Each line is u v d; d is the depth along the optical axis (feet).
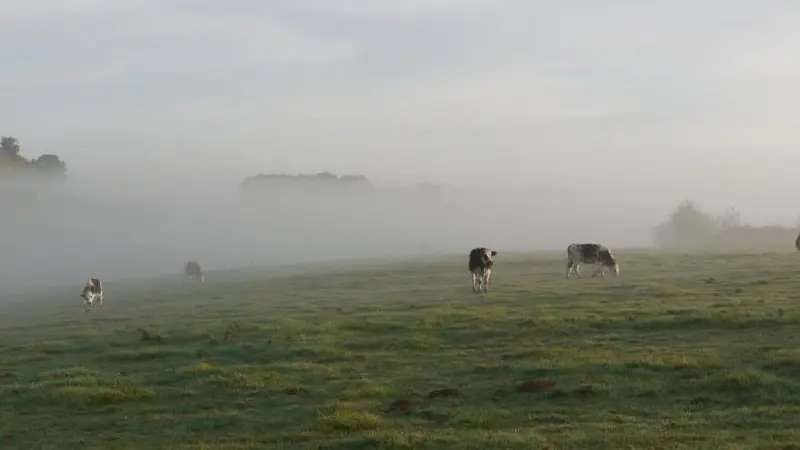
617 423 52.19
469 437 49.62
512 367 70.69
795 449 43.73
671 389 60.23
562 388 61.57
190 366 80.48
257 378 72.13
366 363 78.95
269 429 56.34
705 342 78.07
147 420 61.21
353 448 49.26
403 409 59.16
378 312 119.03
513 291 139.95
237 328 106.83
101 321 145.59
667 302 109.19
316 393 66.54
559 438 48.75
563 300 120.26
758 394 57.11
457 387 65.62
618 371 66.54
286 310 135.33
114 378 77.41
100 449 53.57
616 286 137.39
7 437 58.70
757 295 112.37
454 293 145.48
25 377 82.99
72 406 66.54
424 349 84.89
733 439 46.57
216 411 62.13
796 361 65.21
